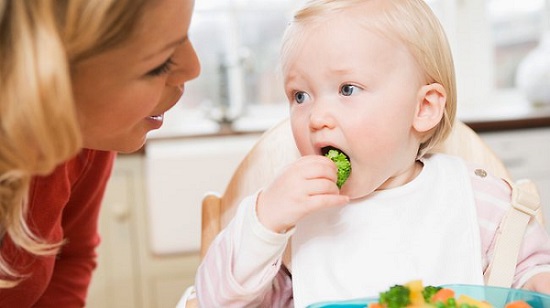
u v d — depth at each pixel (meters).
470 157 0.93
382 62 0.72
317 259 0.79
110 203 1.86
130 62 0.56
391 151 0.75
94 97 0.57
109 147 0.68
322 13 0.74
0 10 0.46
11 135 0.48
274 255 0.70
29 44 0.46
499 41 2.55
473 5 2.50
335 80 0.72
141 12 0.53
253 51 2.43
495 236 0.80
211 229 0.89
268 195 0.70
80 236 0.96
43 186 0.74
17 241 0.62
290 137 0.92
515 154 2.00
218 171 1.86
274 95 2.46
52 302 0.93
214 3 2.38
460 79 2.53
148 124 0.69
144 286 1.92
